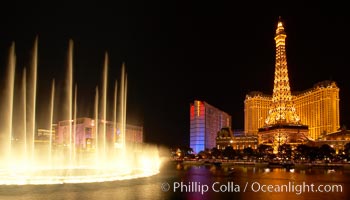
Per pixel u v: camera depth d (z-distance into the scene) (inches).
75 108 6008.9
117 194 2491.4
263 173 4909.0
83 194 2447.1
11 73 4087.1
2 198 2273.6
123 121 5959.6
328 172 5231.3
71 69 4613.7
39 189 2613.2
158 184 3075.8
